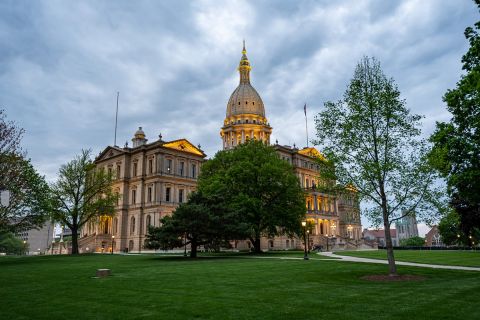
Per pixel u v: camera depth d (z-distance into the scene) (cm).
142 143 10219
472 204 4466
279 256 5000
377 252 6012
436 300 1484
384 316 1214
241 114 14400
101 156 10394
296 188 6406
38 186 4972
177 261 4012
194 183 9538
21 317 1290
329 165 2566
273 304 1415
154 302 1479
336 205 11831
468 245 8206
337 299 1515
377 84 2527
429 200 2339
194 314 1259
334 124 2591
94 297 1630
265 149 6844
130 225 9150
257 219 5994
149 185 9025
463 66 2522
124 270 2897
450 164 2661
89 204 6912
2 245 14000
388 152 2442
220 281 2122
